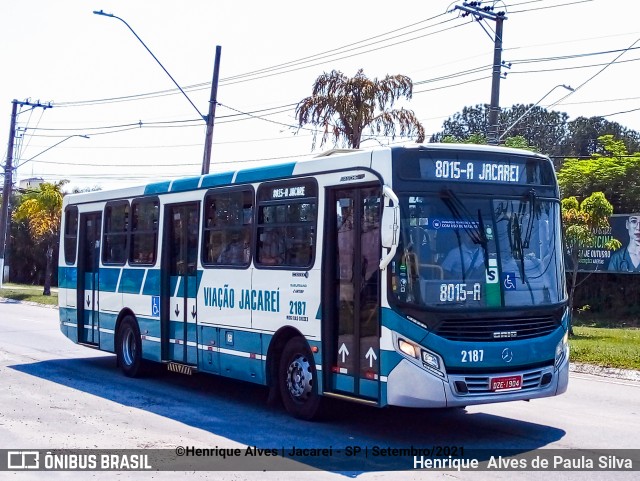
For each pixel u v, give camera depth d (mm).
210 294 12000
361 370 9180
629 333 21453
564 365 9445
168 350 13133
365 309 9164
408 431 9711
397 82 26562
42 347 19094
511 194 9383
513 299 9070
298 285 10180
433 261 8758
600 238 27094
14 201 58781
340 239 9672
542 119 53562
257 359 10953
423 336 8539
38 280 59844
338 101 26328
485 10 22016
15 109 42812
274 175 10805
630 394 12617
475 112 54562
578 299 28797
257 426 9977
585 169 29594
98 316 15289
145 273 13727
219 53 23516
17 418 10422
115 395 12352
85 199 15898
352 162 9406
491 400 8734
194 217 12602
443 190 8969
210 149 23375
